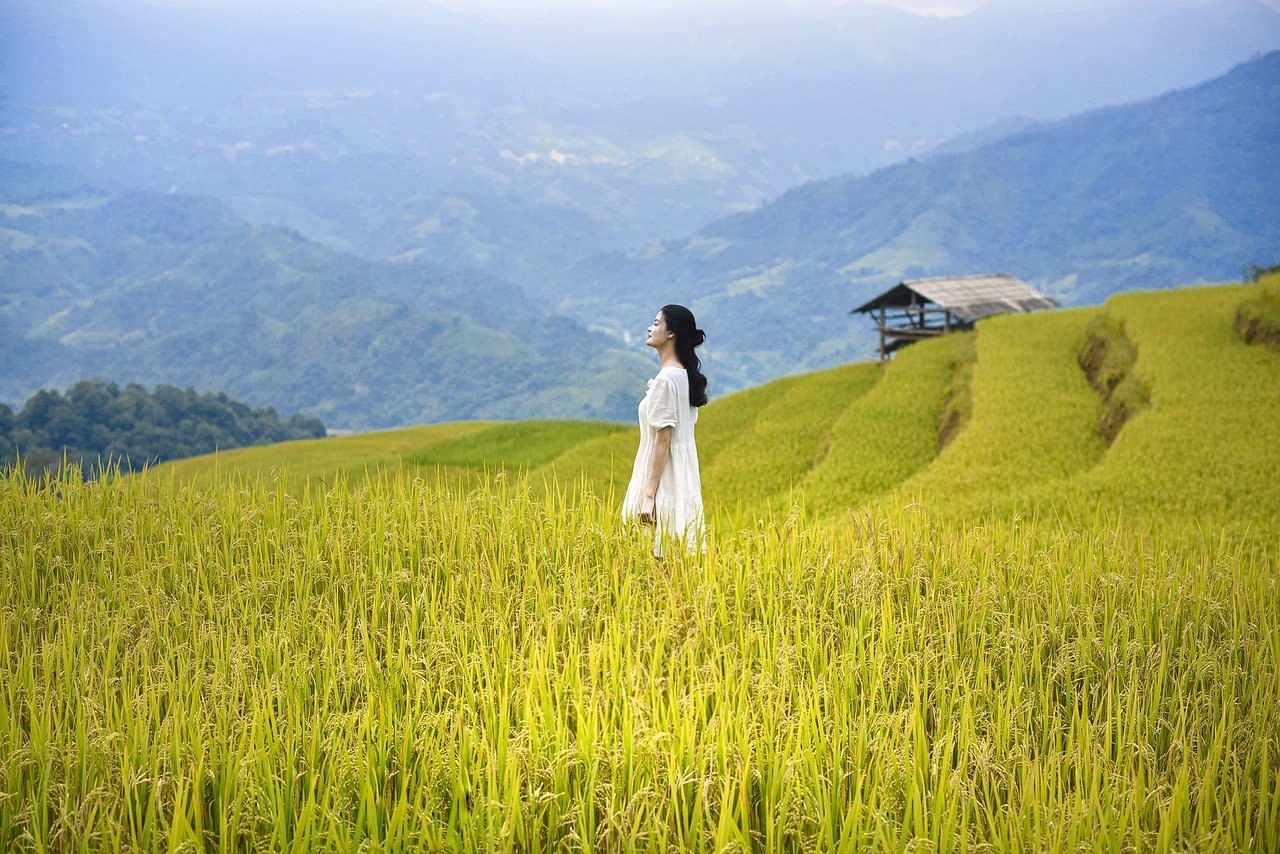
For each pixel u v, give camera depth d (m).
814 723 5.14
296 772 4.82
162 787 4.62
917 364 42.16
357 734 4.89
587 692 5.42
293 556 7.43
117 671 5.94
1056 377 32.00
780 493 24.09
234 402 151.88
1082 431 24.73
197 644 6.00
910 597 7.28
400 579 7.05
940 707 5.60
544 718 5.10
